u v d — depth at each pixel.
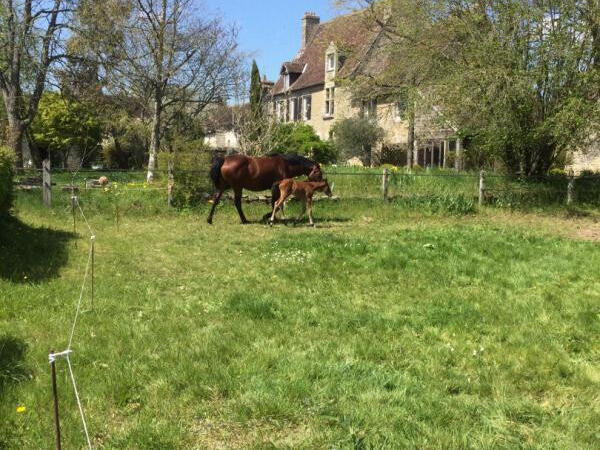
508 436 3.74
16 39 21.34
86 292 6.79
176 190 14.33
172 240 10.52
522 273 8.31
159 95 21.38
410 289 7.43
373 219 14.43
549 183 17.42
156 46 21.25
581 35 15.48
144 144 34.25
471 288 7.55
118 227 11.76
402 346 5.30
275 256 9.23
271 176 13.02
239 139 23.69
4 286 6.75
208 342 5.18
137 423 3.79
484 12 16.61
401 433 3.69
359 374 4.58
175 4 21.16
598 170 24.78
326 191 13.22
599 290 7.51
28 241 9.21
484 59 15.86
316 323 5.99
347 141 30.81
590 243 10.97
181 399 4.12
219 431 3.75
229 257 9.23
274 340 5.34
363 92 24.45
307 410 3.97
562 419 3.97
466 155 23.88
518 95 15.61
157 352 4.98
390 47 21.05
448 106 16.67
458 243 10.38
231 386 4.30
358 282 7.76
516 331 5.81
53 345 5.02
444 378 4.62
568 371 4.82
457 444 3.58
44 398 4.05
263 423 3.84
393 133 32.19
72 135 33.38
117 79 22.00
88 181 17.61
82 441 3.61
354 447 3.52
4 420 3.76
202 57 22.55
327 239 10.70
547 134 16.06
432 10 17.52
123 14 20.98
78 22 21.38
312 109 40.81
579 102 14.73
